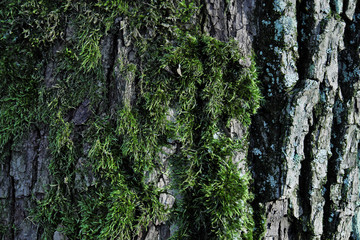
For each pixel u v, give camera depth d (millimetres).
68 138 811
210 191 808
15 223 822
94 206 801
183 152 816
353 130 873
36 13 809
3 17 817
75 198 812
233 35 837
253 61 840
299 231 857
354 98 871
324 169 855
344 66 879
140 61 808
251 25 847
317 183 851
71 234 808
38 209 818
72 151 811
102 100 812
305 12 849
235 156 831
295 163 835
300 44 852
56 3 812
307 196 851
